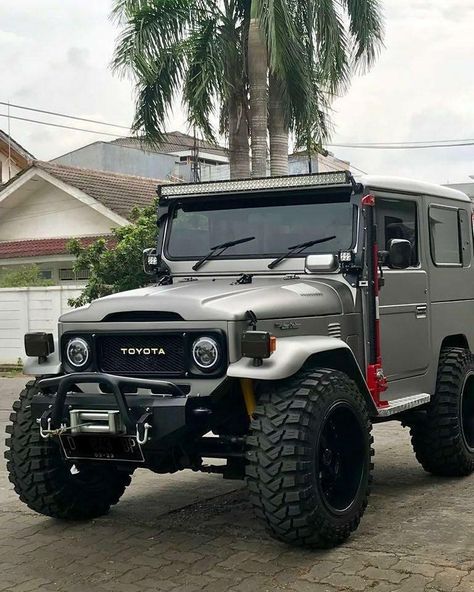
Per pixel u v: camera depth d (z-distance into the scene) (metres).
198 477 7.16
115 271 13.48
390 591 4.34
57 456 5.54
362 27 14.38
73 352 5.28
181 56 13.54
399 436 8.93
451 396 6.68
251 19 13.54
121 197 21.50
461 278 7.17
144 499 6.41
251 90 13.84
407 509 5.92
